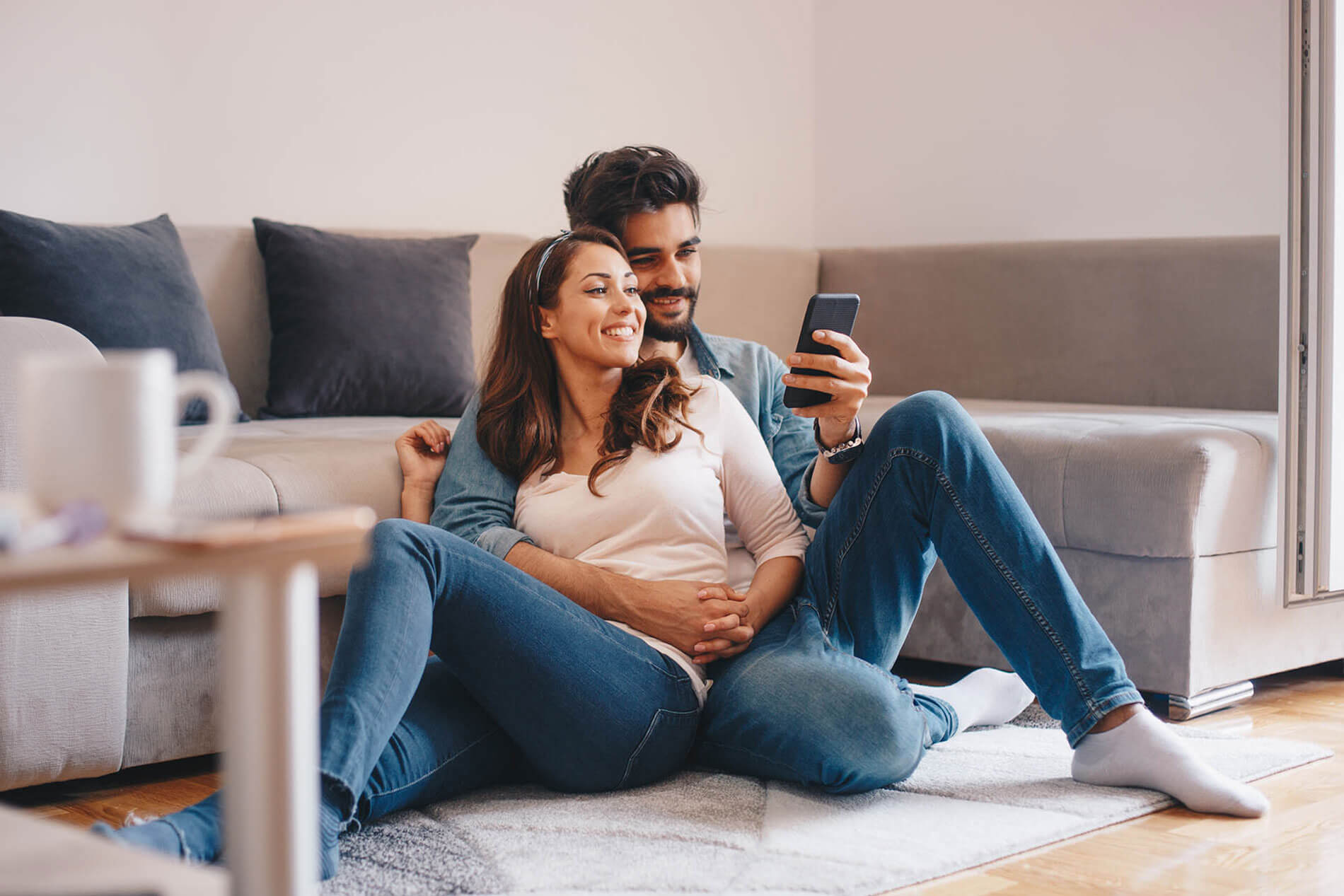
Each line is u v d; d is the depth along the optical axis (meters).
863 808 1.55
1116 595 2.19
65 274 2.38
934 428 1.63
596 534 1.70
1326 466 2.26
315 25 3.18
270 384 2.75
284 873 0.74
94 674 1.68
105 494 0.73
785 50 4.19
